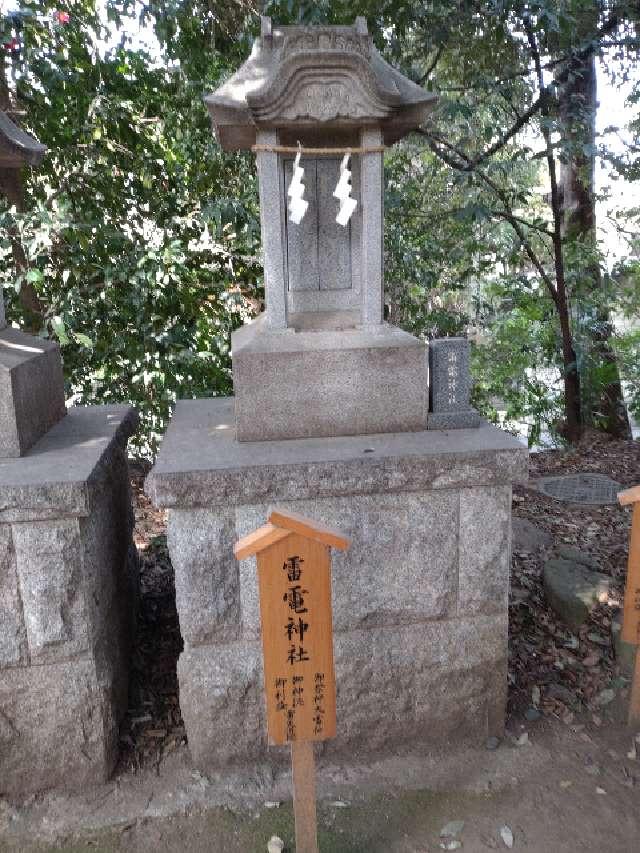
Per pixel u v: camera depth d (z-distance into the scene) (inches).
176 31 209.6
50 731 105.1
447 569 109.3
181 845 97.3
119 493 134.1
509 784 107.7
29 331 209.0
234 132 113.4
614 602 151.4
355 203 106.6
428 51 219.5
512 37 224.4
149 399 226.5
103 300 208.8
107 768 108.4
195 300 226.7
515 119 253.8
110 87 209.8
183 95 212.7
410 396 114.8
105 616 113.0
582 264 279.4
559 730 119.6
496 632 113.5
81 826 100.8
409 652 111.5
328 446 108.9
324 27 107.2
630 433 312.0
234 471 99.1
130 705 125.8
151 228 219.9
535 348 311.7
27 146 125.6
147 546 183.3
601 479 236.4
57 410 139.4
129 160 215.2
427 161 286.7
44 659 102.6
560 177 302.4
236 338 126.4
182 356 213.3
